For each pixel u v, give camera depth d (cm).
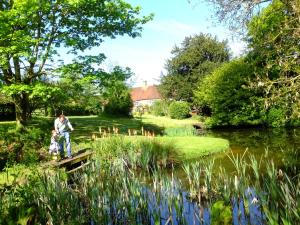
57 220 683
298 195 652
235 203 853
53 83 2175
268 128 3206
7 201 694
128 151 1442
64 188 791
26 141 1404
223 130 3297
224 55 5856
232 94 3403
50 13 1917
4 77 1981
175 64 5841
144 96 8231
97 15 2028
